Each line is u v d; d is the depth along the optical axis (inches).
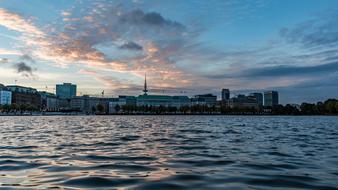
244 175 498.6
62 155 750.5
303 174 509.7
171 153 788.6
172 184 435.2
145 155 749.9
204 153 789.2
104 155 749.3
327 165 605.0
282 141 1147.9
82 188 414.0
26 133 1594.5
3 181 458.9
